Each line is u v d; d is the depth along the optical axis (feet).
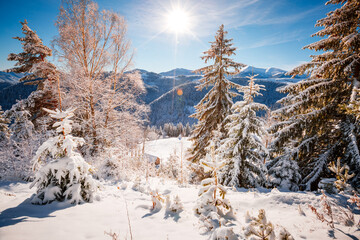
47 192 13.99
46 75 43.75
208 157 13.93
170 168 50.72
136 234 10.18
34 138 35.68
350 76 26.16
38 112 49.32
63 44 38.88
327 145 28.53
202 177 37.76
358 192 16.52
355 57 24.64
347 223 10.21
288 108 29.37
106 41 44.70
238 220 11.73
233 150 26.35
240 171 26.40
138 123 50.88
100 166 31.37
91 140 42.60
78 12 39.42
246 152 26.94
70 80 38.42
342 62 24.76
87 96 42.22
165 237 9.84
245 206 14.19
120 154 37.63
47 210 12.67
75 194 14.24
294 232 9.82
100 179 27.84
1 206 13.11
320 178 26.30
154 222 11.78
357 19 24.63
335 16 26.14
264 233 8.84
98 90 43.45
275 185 26.30
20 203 13.78
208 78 42.86
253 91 26.71
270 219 11.58
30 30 49.73
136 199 17.11
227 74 40.81
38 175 14.15
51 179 14.57
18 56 49.01
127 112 48.37
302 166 29.22
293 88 28.99
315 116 27.50
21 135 41.34
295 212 12.23
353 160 22.98
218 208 12.69
